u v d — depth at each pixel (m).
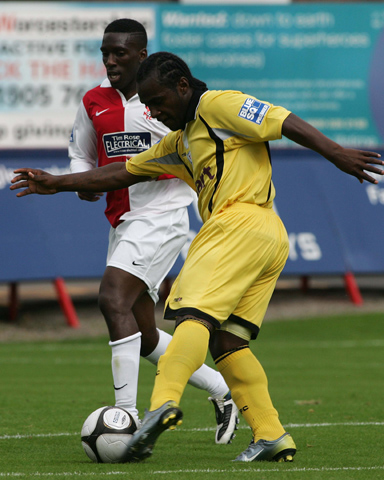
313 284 60.72
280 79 59.75
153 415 14.19
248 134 15.41
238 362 16.03
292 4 59.47
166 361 14.77
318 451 17.47
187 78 15.81
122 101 20.05
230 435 18.91
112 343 17.97
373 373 33.94
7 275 46.69
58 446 18.23
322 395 27.78
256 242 15.44
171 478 14.10
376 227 53.09
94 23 58.56
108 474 14.58
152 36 58.84
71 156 21.06
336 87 60.09
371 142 60.50
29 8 57.81
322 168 52.97
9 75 57.91
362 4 59.88
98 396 27.73
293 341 44.38
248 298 15.86
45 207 48.09
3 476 14.44
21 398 27.14
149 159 17.25
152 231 19.19
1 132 58.16
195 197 20.67
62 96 58.59
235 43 59.31
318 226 52.00
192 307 14.91
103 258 48.47
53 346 43.91
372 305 54.22
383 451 17.50
